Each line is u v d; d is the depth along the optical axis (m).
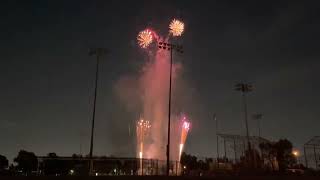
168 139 59.44
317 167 79.31
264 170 65.69
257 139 86.94
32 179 28.52
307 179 43.62
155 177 34.81
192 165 77.12
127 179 33.19
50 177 29.16
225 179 39.28
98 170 57.09
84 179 30.70
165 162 58.06
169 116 62.16
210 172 62.25
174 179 35.84
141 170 53.59
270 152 86.81
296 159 87.56
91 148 63.12
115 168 57.03
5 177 27.56
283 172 63.06
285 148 86.81
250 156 79.31
